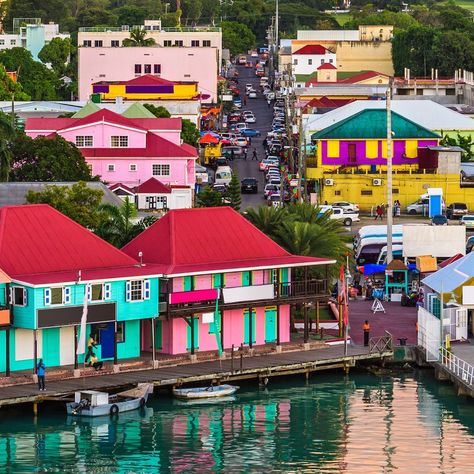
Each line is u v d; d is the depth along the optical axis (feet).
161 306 607.37
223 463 514.27
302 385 605.31
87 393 555.28
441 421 558.56
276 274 640.58
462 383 585.22
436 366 613.93
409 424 554.87
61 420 554.46
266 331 641.81
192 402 578.25
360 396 590.14
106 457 518.78
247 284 634.43
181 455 521.65
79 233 618.44
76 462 514.27
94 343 596.29
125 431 544.21
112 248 621.31
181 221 641.81
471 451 525.34
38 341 587.68
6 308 572.92
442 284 624.18
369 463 513.86
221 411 569.23
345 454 522.88
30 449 525.34
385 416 564.30
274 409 572.10
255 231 653.30
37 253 602.85
